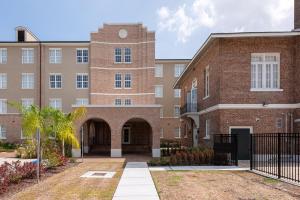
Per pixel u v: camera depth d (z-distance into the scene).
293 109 23.12
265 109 23.20
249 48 23.36
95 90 43.66
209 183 13.18
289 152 22.17
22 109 20.41
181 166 20.09
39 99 44.69
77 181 14.02
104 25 44.44
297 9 26.19
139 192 11.43
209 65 26.94
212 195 10.76
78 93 44.78
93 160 25.52
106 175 15.98
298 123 22.55
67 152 28.91
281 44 23.31
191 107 33.34
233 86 23.27
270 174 15.52
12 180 13.16
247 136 23.08
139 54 44.31
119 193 11.30
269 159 20.50
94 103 43.47
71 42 44.59
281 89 23.22
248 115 23.17
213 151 21.34
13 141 44.28
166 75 56.66
